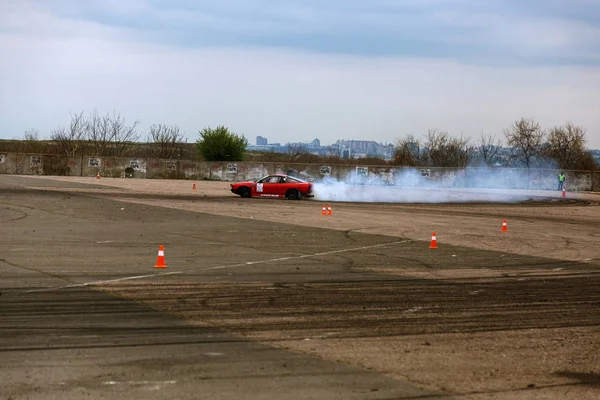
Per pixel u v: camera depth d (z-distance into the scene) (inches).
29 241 867.4
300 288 612.4
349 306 542.6
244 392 331.6
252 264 742.5
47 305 513.3
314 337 443.5
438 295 600.7
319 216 1375.5
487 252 914.7
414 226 1235.9
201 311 509.0
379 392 338.0
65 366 366.6
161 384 340.5
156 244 879.1
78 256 757.9
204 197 1831.9
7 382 338.3
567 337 466.0
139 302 533.6
